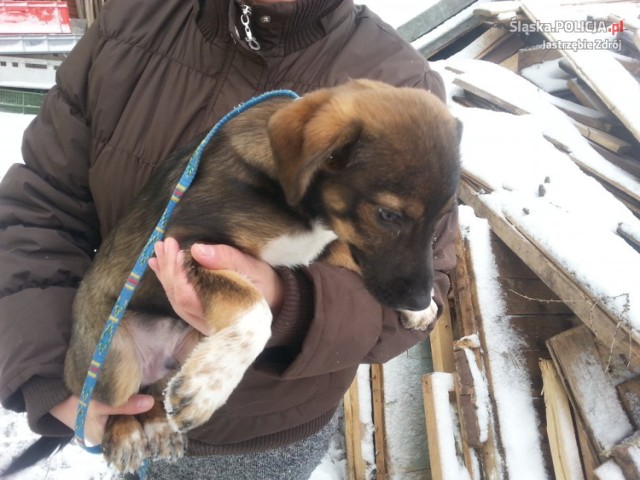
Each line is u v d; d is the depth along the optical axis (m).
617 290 0.61
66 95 0.45
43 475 0.76
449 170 0.35
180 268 0.34
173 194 0.37
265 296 0.37
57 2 1.59
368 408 0.81
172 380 0.35
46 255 0.43
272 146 0.36
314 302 0.36
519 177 0.83
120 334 0.41
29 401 0.40
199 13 0.43
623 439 0.62
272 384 0.43
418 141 0.35
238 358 0.34
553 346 0.68
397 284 0.36
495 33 1.46
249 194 0.38
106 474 0.78
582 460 0.63
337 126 0.35
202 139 0.41
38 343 0.41
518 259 0.76
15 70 1.60
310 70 0.43
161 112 0.43
